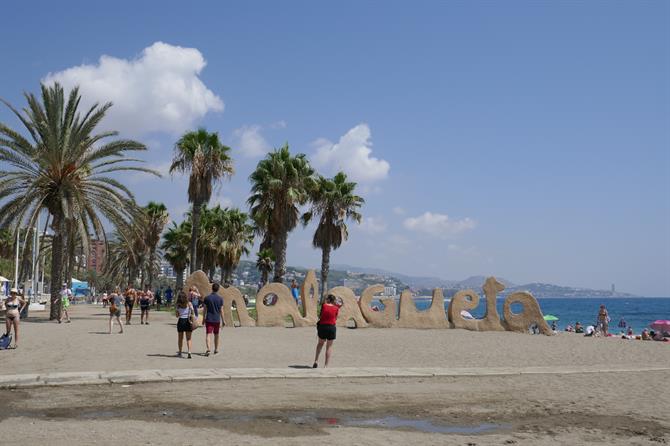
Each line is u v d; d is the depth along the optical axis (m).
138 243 59.50
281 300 28.23
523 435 8.48
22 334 22.20
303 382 12.63
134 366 14.09
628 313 129.12
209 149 40.75
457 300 29.36
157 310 50.84
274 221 40.53
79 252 44.38
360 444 7.77
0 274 70.06
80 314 40.34
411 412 9.94
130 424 8.57
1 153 28.67
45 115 30.00
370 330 27.62
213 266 62.12
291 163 40.56
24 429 8.20
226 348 18.50
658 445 8.09
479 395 11.67
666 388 12.85
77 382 11.67
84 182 31.00
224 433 8.18
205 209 60.75
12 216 29.31
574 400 11.27
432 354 18.97
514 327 28.94
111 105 30.48
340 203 45.16
